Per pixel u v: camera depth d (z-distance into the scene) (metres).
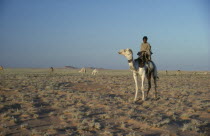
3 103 14.02
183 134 9.16
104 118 11.39
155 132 9.32
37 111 12.52
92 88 22.84
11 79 30.92
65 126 9.91
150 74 16.14
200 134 9.09
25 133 9.16
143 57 15.49
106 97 17.31
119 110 12.91
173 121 10.98
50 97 16.70
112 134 8.96
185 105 14.62
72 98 16.67
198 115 12.21
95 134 9.09
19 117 11.35
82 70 80.81
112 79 35.47
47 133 8.90
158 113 12.21
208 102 15.76
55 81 28.50
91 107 13.84
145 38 15.88
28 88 21.02
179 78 42.84
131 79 37.59
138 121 10.70
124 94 19.44
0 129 9.55
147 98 17.00
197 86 26.91
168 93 20.27
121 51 15.05
